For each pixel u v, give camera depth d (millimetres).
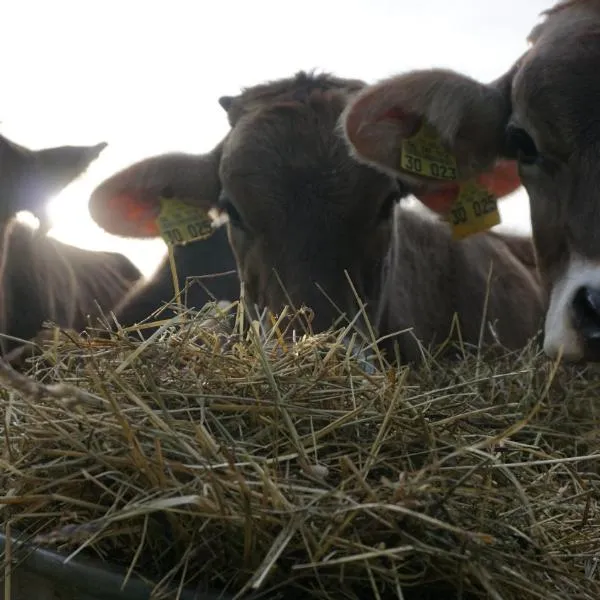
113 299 2000
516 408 911
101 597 675
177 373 823
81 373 833
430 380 962
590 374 1105
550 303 1022
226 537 684
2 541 738
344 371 846
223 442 759
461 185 1261
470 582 670
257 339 820
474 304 1446
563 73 1021
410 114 1170
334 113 1305
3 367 707
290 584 670
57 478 756
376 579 671
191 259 1653
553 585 725
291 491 691
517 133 1076
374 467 761
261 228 1264
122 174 1416
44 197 1580
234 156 1290
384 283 1298
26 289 1690
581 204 991
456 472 759
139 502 691
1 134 1569
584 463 879
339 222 1238
